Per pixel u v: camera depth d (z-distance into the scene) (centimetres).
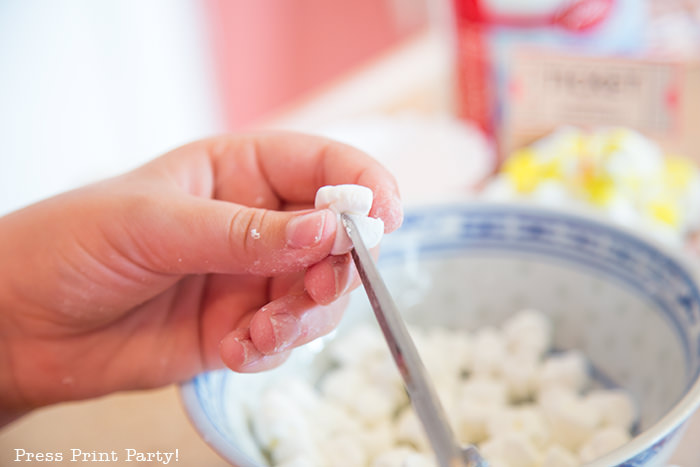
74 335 33
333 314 28
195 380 29
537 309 36
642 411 32
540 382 34
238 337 27
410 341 20
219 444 26
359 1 105
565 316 36
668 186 42
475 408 32
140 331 33
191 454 34
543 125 46
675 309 31
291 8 109
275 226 26
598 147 42
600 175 41
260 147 31
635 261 33
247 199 32
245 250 27
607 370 34
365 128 52
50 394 34
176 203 28
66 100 104
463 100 49
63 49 102
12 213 32
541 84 45
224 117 115
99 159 109
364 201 26
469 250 36
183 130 112
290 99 117
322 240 25
